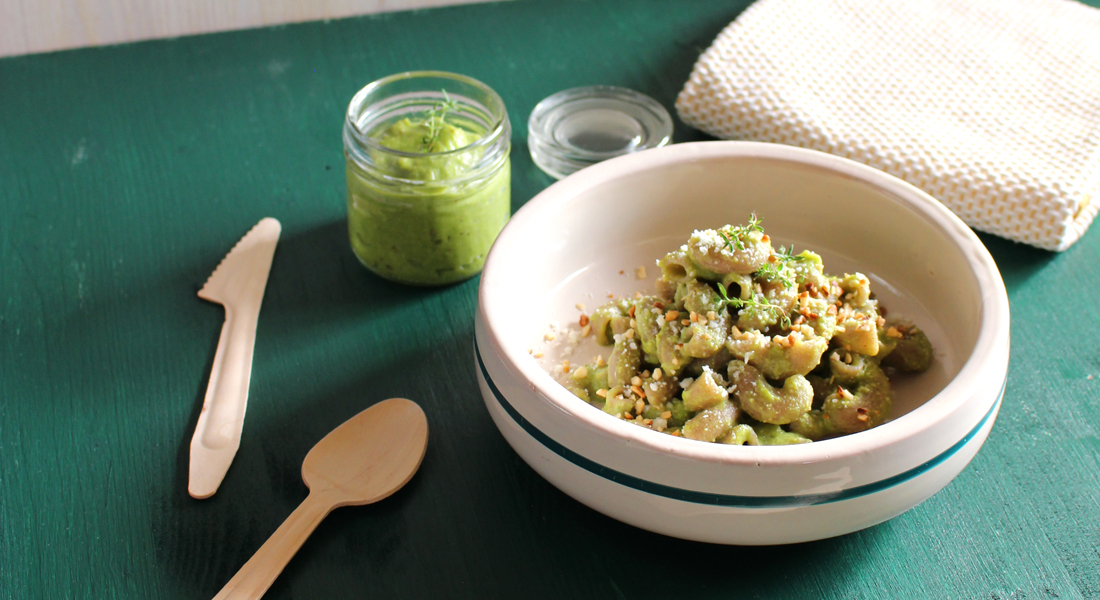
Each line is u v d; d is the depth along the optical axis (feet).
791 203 1.64
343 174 1.90
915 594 1.38
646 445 1.27
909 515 1.45
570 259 1.63
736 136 1.91
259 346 1.63
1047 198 1.71
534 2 2.30
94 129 1.96
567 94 1.98
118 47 2.15
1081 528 1.43
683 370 1.47
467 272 1.71
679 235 1.68
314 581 1.39
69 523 1.45
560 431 1.31
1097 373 1.59
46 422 1.55
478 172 1.63
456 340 1.64
